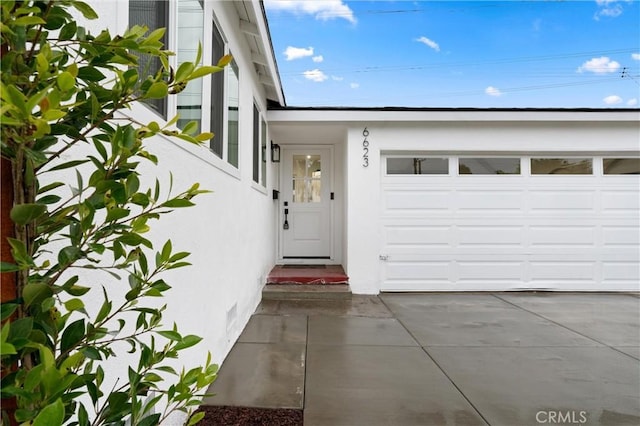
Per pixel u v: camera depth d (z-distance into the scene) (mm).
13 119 489
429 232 5465
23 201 605
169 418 1755
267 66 4012
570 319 4027
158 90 680
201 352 2156
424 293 5355
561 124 5285
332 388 2324
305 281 5180
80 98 703
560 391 2330
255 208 4191
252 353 2912
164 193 1653
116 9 1309
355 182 5332
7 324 495
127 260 762
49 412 498
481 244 5477
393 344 3168
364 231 5320
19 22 531
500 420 1991
